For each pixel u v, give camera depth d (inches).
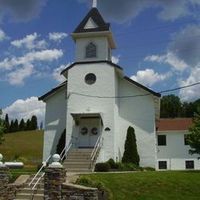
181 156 1692.9
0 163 702.5
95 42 1341.0
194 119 1199.6
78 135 1254.9
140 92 1338.6
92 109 1263.5
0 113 1357.0
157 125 1768.0
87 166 1080.8
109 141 1227.9
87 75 1298.0
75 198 617.6
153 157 1285.7
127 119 1327.5
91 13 1385.3
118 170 1127.6
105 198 706.8
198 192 761.0
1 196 679.7
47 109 1397.6
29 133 3511.3
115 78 1301.7
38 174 820.0
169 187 778.8
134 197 721.0
